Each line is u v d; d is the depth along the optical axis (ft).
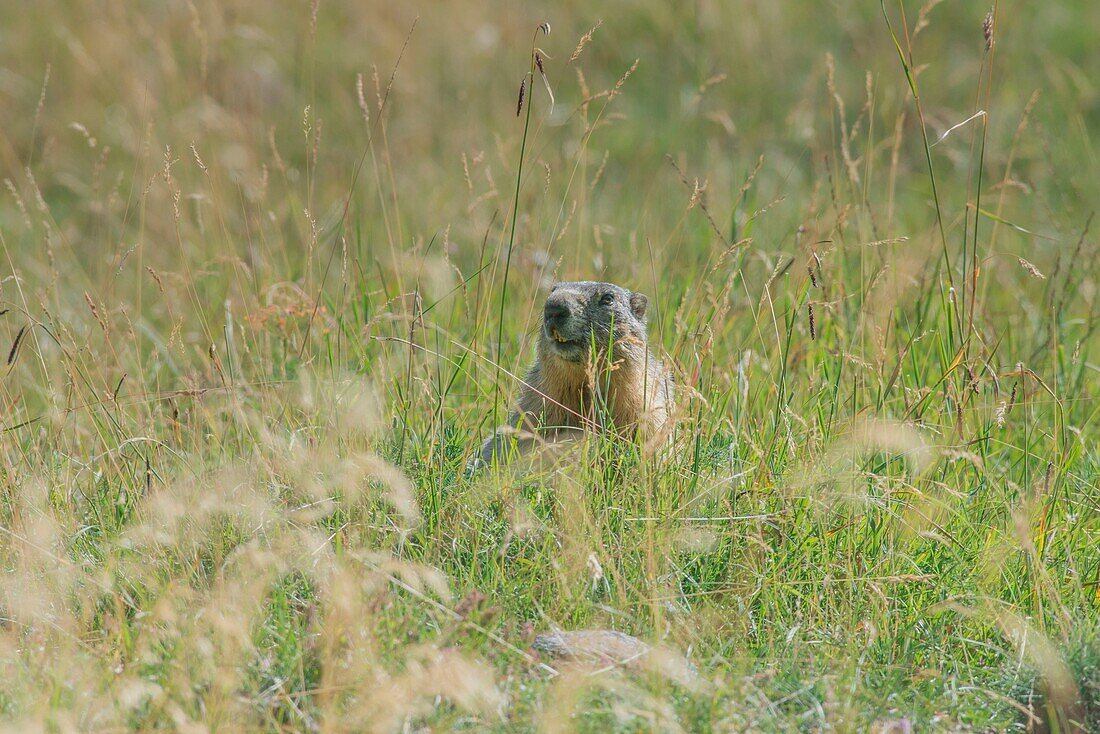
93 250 54.49
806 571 27.22
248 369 39.32
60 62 72.49
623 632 25.25
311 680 22.54
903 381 35.24
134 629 24.00
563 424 34.81
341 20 78.23
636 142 69.10
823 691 23.04
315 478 28.68
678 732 20.35
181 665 21.84
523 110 69.82
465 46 74.90
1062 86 70.64
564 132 66.90
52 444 32.07
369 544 26.61
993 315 41.83
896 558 27.76
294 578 26.12
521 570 26.55
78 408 32.37
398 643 23.06
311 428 30.45
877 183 65.00
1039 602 26.25
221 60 67.56
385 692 19.89
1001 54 79.77
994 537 28.78
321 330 36.40
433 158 65.67
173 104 63.21
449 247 46.98
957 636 25.77
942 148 68.90
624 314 34.94
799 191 60.95
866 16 83.15
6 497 28.76
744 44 77.36
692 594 26.30
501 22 77.92
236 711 21.09
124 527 28.35
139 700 21.07
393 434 31.19
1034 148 64.59
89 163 66.28
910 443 28.07
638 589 26.12
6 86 70.33
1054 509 29.55
